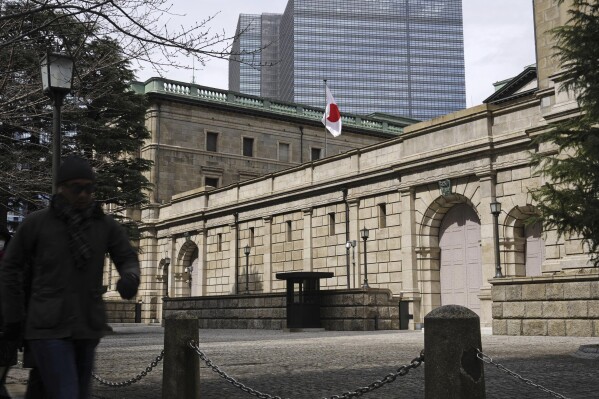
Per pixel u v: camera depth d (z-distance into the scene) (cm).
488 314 2756
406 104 14588
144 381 1033
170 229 5103
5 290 459
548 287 1911
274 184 4172
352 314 2772
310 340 2009
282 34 15038
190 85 5497
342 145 6231
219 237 4666
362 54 14338
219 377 1061
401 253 3212
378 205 3400
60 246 462
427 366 477
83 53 1376
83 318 462
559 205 1352
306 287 2859
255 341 1997
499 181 2806
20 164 1880
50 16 1212
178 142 5378
